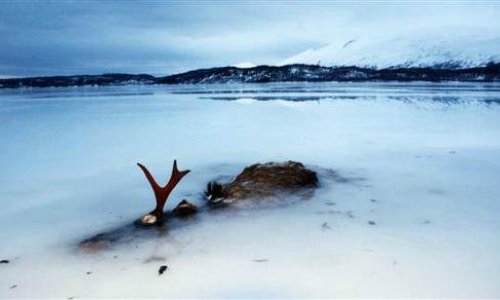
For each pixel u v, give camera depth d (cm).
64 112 2742
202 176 877
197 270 444
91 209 664
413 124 1708
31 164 1044
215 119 2088
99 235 550
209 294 396
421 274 420
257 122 1905
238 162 1018
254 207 633
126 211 651
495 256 458
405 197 682
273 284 410
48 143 1405
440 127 1595
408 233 527
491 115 1984
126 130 1733
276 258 465
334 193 708
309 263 450
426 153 1077
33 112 2777
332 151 1129
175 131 1666
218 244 509
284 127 1695
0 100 4619
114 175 906
